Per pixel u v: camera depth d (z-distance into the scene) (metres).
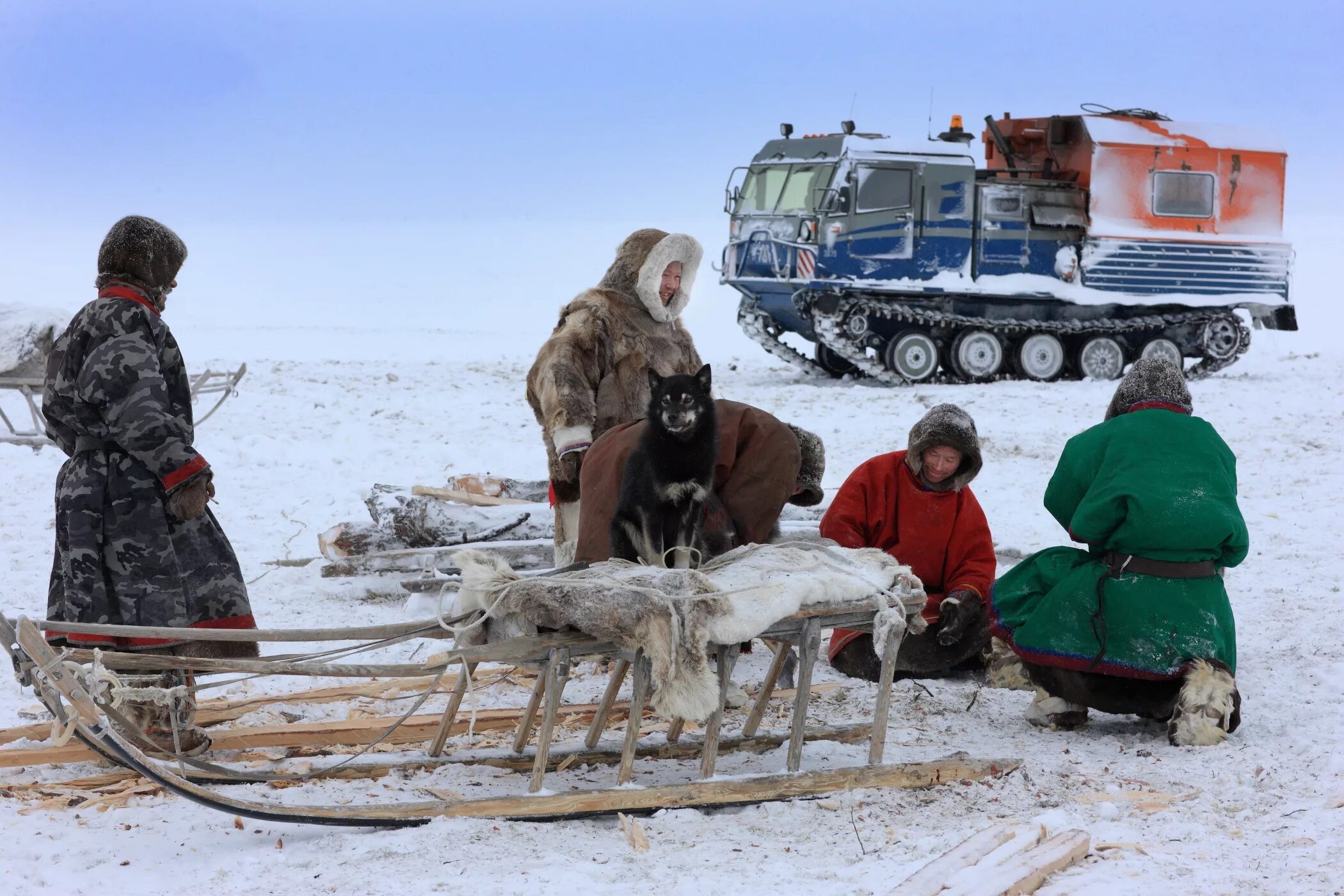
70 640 4.14
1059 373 19.95
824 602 4.15
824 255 18.80
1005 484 10.69
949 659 5.83
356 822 3.72
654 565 4.82
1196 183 20.22
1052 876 3.38
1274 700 5.27
